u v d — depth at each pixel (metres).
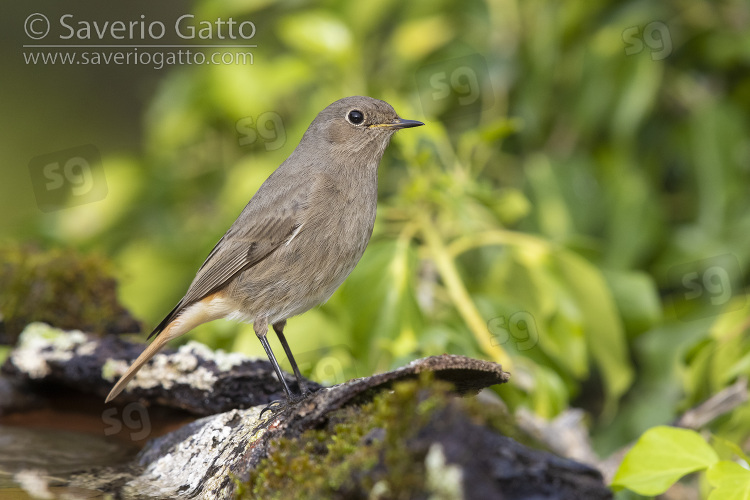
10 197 17.94
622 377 9.74
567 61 11.22
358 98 8.73
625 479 5.97
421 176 9.54
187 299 8.35
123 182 12.62
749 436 8.65
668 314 10.97
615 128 11.01
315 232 8.10
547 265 9.50
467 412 4.56
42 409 8.94
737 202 10.84
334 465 4.83
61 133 18.14
